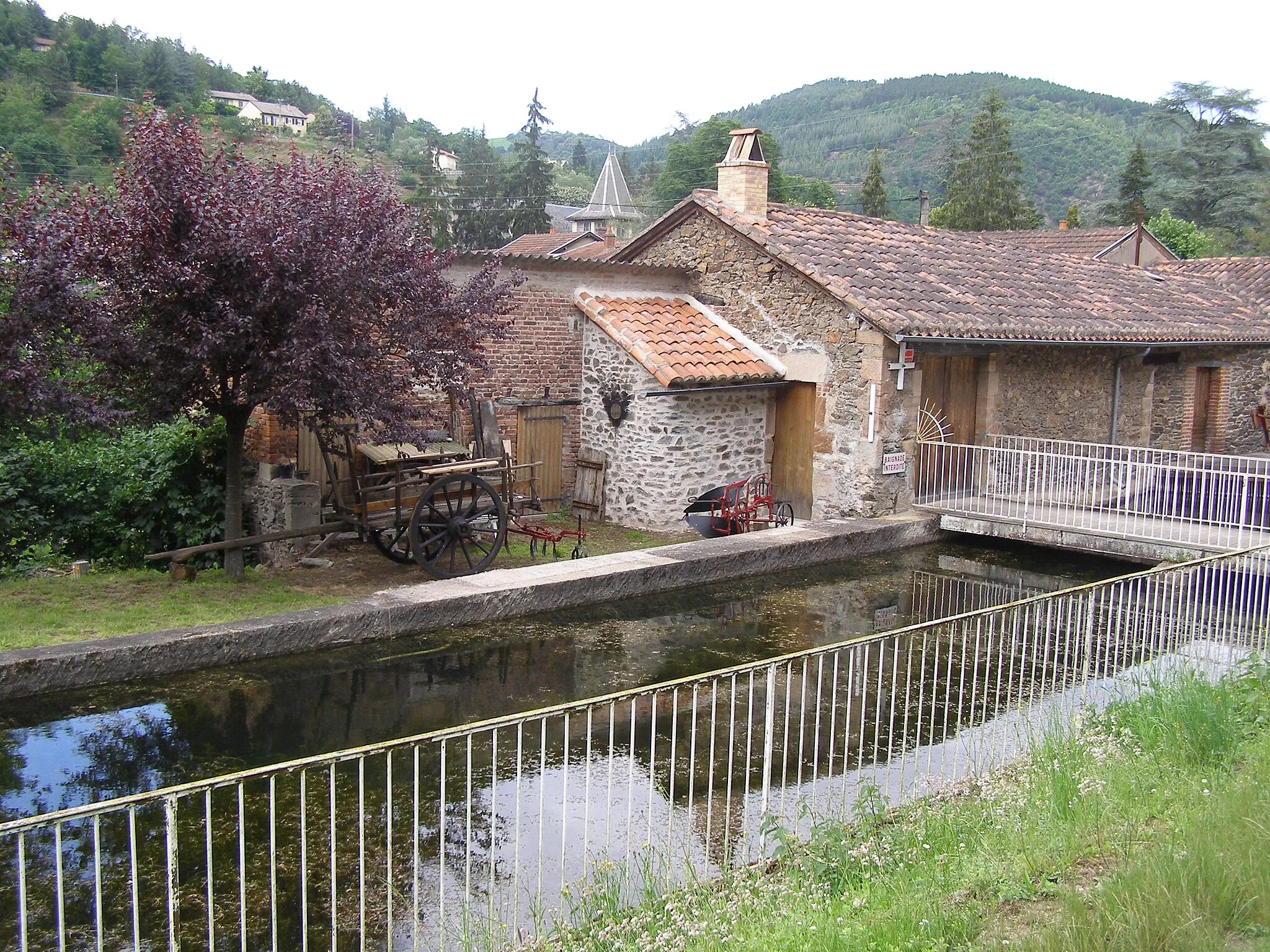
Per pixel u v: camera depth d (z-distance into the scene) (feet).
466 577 30.86
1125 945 10.59
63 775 19.97
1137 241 96.12
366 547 37.45
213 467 37.96
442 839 13.41
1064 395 50.14
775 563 36.29
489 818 18.35
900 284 43.91
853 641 17.17
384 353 31.30
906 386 42.27
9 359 26.30
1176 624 27.68
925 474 43.93
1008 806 16.06
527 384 43.86
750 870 14.82
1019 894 12.72
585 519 44.78
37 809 18.57
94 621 27.09
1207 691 19.74
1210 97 202.90
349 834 17.76
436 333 32.27
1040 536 38.75
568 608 30.99
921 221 115.34
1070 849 13.78
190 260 27.07
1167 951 10.58
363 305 29.84
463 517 34.04
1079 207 211.41
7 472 36.37
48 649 23.25
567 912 14.98
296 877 16.35
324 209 28.86
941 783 18.06
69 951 14.26
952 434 45.39
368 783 19.83
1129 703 20.59
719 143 183.21
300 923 15.11
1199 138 167.73
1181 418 60.08
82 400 27.84
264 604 29.40
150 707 23.06
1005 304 46.29
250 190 28.76
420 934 14.75
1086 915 11.36
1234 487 34.78
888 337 40.98
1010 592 35.04
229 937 14.73
